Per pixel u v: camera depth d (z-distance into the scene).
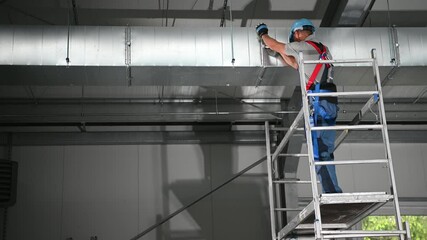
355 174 8.71
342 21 6.16
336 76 5.96
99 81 5.97
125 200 8.31
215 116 8.44
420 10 6.88
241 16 6.97
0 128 8.37
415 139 8.81
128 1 6.64
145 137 8.48
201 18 7.00
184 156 8.55
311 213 4.50
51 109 8.30
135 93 8.27
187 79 5.98
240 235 8.29
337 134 8.70
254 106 8.56
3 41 5.53
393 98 8.66
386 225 8.66
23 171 8.30
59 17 6.86
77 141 8.39
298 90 8.12
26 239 8.06
